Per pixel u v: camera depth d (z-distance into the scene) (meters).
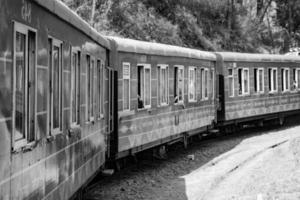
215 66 23.09
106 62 13.36
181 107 18.97
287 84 29.19
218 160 17.33
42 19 6.41
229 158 17.47
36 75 6.06
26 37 5.66
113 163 14.91
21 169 5.48
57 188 7.35
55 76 7.24
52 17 6.97
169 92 17.94
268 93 27.17
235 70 24.33
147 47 16.11
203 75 21.52
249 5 50.31
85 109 9.82
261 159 15.87
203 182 13.40
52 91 6.97
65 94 7.89
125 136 14.56
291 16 53.03
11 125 5.11
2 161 4.87
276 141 20.86
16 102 5.29
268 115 27.59
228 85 23.72
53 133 7.04
